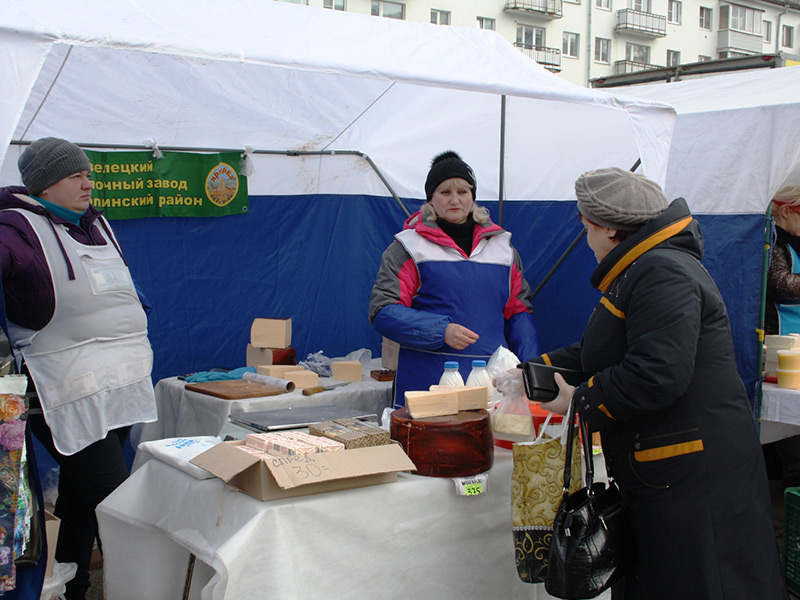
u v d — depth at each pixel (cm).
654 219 185
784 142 389
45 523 213
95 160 397
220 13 297
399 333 288
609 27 3241
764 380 388
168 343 429
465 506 210
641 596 186
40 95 347
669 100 496
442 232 305
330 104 429
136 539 221
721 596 173
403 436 210
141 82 362
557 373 204
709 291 182
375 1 2544
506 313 324
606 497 192
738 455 179
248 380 366
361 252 493
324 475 183
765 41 3812
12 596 192
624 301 185
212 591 171
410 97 454
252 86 390
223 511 188
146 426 377
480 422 211
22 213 239
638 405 176
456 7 2758
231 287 449
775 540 184
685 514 177
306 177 469
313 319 480
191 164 428
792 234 402
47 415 243
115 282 260
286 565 180
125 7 267
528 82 308
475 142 462
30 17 226
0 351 188
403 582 201
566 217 433
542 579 195
